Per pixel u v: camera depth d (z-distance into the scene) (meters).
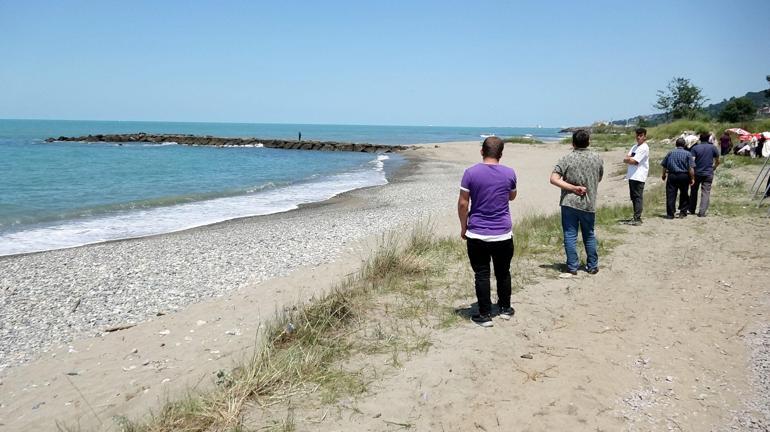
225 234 12.34
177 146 62.75
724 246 7.77
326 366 4.33
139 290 7.94
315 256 9.84
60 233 13.18
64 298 7.62
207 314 6.72
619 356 4.28
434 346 4.61
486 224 4.79
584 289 6.02
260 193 21.33
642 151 9.46
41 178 25.48
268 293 7.50
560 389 3.77
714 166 10.36
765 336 4.45
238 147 62.97
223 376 4.26
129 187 22.84
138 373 5.03
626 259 7.26
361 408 3.65
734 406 3.44
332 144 60.31
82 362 5.43
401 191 21.11
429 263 7.55
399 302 5.88
